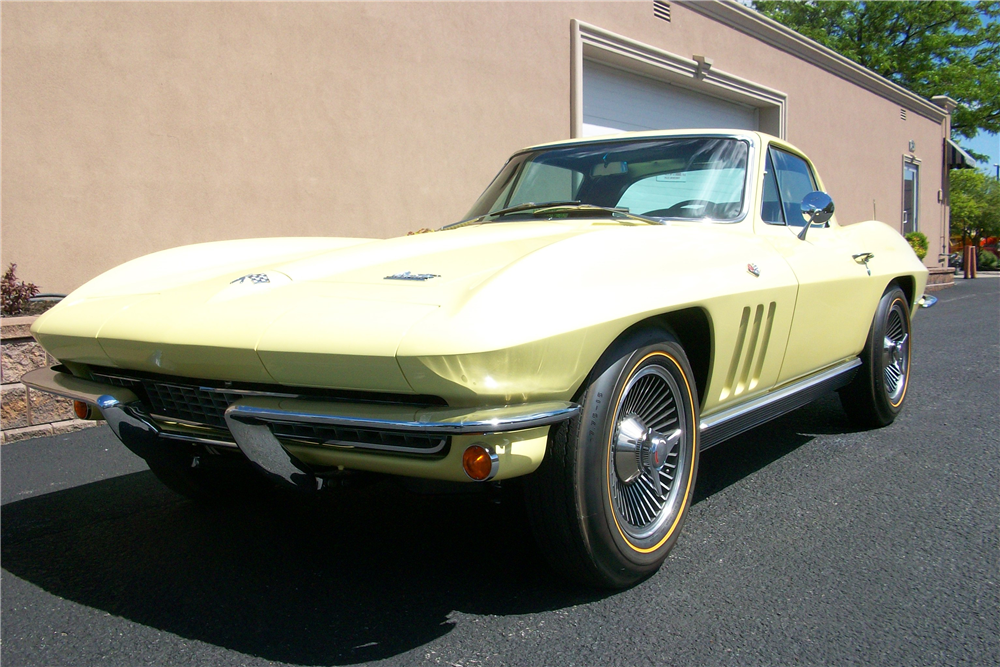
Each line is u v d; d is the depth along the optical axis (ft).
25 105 15.79
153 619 6.55
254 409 6.03
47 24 16.03
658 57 32.63
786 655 5.69
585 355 5.80
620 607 6.50
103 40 16.79
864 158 51.55
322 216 20.74
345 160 21.18
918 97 57.98
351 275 6.87
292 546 8.12
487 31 25.02
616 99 32.12
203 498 9.28
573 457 6.05
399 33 22.36
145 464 11.61
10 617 6.66
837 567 7.20
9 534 8.73
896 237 13.09
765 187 10.05
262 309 6.21
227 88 18.75
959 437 11.74
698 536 8.02
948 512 8.57
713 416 8.14
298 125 20.12
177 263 8.69
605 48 29.81
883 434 12.08
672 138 10.25
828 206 9.93
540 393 5.63
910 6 92.94
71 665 5.84
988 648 5.74
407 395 5.61
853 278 10.43
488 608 6.55
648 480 7.04
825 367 10.82
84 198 16.65
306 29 20.18
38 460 11.95
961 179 90.79
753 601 6.55
